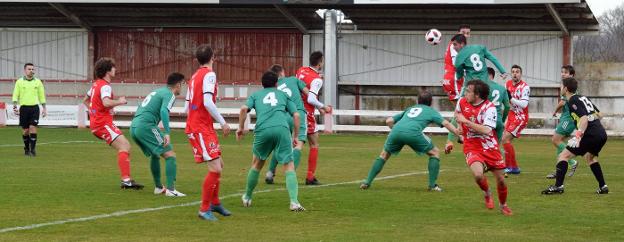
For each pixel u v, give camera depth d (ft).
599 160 88.02
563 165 56.29
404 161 83.20
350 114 134.21
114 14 144.46
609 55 214.48
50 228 41.45
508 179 66.64
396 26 143.95
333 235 40.04
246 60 147.64
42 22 150.30
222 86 148.05
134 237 39.29
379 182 63.16
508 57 140.26
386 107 145.28
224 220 44.39
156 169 54.65
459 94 69.00
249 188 49.06
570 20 134.00
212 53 45.27
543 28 138.62
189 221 43.93
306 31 144.46
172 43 149.28
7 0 132.26
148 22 148.25
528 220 45.16
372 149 100.99
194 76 44.86
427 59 143.23
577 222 44.57
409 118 57.41
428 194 55.83
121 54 150.30
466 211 48.29
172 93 54.13
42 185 59.16
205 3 127.54
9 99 150.30
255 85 147.33
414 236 40.01
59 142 106.01
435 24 141.90
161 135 54.24
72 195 53.78
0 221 43.45
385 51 144.46
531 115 127.75
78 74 150.00
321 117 142.41
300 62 146.20
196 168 73.56
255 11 140.56
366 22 144.05
